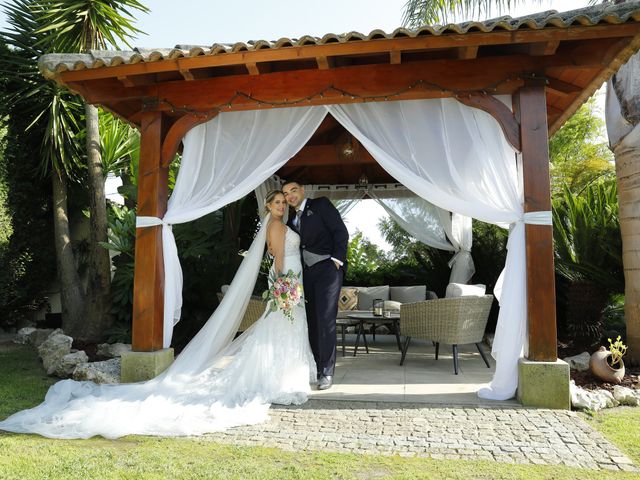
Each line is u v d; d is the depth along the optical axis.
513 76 3.57
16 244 7.25
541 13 3.48
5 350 5.93
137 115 4.70
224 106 3.99
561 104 4.51
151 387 3.56
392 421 2.98
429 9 7.43
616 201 5.87
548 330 3.37
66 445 2.58
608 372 3.79
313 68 3.88
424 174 3.76
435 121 3.82
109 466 2.25
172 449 2.52
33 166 7.36
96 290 6.03
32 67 6.85
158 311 3.98
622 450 2.54
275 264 4.01
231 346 4.13
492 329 7.24
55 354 4.69
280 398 3.39
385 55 3.73
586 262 5.45
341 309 6.95
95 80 4.10
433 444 2.59
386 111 3.91
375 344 6.30
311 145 6.54
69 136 7.02
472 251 7.53
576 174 14.23
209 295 6.41
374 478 2.15
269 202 4.08
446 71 3.67
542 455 2.43
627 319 4.61
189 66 3.69
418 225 7.47
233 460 2.36
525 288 3.48
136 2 6.54
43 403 3.31
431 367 4.64
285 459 2.38
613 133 4.73
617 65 3.57
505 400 3.41
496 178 3.64
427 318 4.49
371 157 6.32
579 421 2.96
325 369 3.81
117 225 6.25
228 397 3.42
